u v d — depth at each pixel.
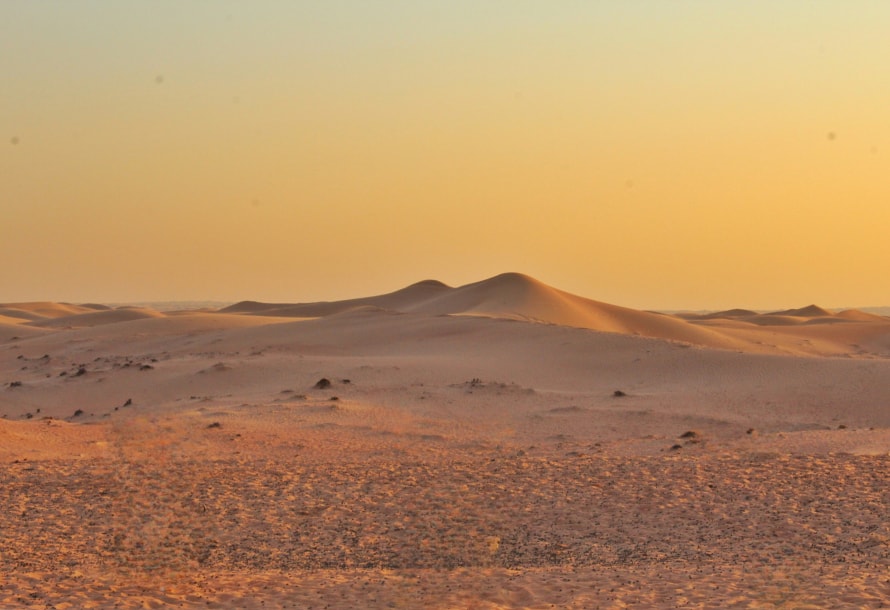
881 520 23.27
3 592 16.50
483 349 75.81
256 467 32.06
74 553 21.00
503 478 29.31
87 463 33.06
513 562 20.55
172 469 31.53
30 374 74.50
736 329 150.50
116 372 66.56
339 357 73.00
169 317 115.75
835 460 30.69
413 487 28.25
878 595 15.55
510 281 163.62
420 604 15.59
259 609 15.45
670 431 45.09
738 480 28.06
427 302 170.00
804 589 16.17
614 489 27.48
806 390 56.03
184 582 17.75
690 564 19.73
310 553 21.47
